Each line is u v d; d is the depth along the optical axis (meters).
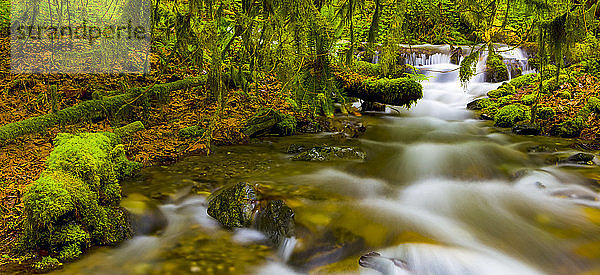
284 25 3.01
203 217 3.74
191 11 3.15
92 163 3.31
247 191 3.76
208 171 4.79
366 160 5.61
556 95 8.29
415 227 3.66
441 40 11.05
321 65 5.32
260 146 6.09
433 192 4.59
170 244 3.26
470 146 6.37
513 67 10.76
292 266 3.12
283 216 3.42
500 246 3.42
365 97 7.42
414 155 5.92
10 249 2.88
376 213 3.87
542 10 3.49
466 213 4.07
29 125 4.46
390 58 2.95
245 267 3.01
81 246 2.99
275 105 7.09
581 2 3.92
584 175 4.85
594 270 3.02
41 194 2.87
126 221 3.37
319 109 7.38
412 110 8.98
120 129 5.48
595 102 7.44
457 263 3.11
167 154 5.25
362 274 2.97
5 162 4.40
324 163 5.33
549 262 3.19
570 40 4.32
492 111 8.57
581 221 3.76
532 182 4.71
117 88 6.94
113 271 2.81
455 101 9.84
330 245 3.30
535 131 7.08
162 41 6.85
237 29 3.50
